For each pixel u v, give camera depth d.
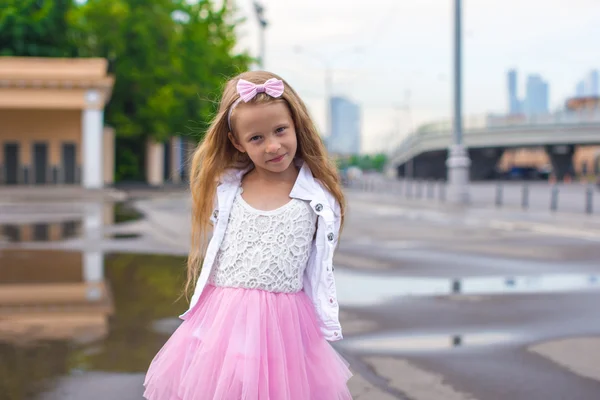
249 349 2.58
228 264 2.75
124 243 12.42
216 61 45.62
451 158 26.73
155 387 2.77
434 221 18.27
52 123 35.38
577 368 4.86
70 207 23.56
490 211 22.08
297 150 2.87
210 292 2.83
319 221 2.77
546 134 58.06
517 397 4.23
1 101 31.45
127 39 40.94
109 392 4.25
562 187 49.34
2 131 35.00
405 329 5.97
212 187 2.88
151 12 41.06
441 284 8.30
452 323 6.22
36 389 4.30
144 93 41.19
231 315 2.66
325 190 2.84
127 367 4.77
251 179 2.86
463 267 9.70
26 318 6.29
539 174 79.94
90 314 6.46
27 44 39.38
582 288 8.09
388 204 27.80
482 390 4.36
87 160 32.12
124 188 39.84
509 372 4.75
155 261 10.07
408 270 9.38
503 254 11.18
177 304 6.92
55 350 5.19
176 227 15.20
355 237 13.87
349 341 5.55
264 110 2.63
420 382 4.50
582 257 10.87
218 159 2.85
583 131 55.53
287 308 2.71
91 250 11.38
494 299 7.37
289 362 2.66
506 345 5.46
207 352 2.62
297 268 2.75
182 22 46.56
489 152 74.81
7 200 27.11
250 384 2.52
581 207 24.59
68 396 4.18
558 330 6.00
